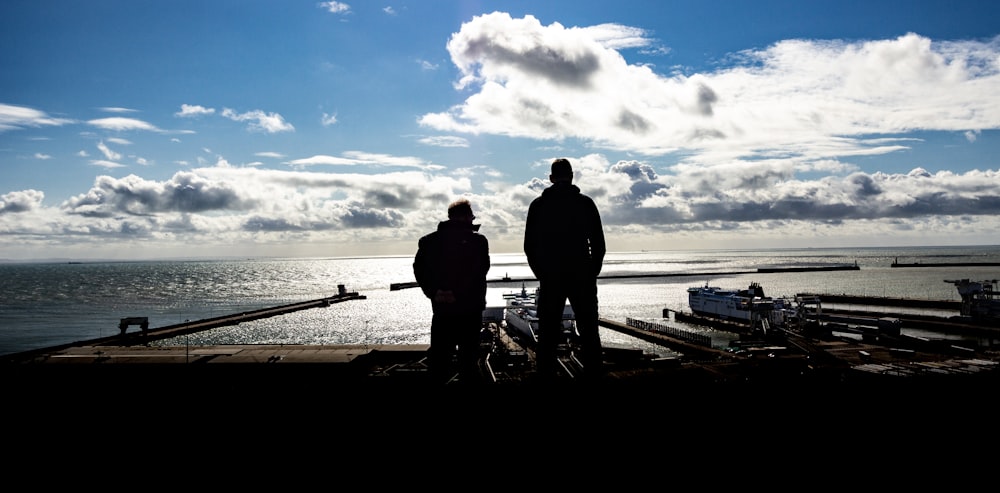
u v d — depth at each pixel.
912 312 108.50
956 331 75.19
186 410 5.99
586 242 6.46
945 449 5.84
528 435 5.74
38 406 6.09
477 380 6.36
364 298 168.50
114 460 5.56
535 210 6.55
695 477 5.35
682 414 5.98
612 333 86.69
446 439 5.71
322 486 5.24
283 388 6.18
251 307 148.50
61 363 40.22
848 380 6.61
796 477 5.39
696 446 5.74
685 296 156.88
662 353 65.12
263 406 5.97
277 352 45.41
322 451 5.64
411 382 6.22
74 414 6.04
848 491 5.19
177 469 5.45
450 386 6.15
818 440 5.88
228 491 5.22
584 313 6.45
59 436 5.82
